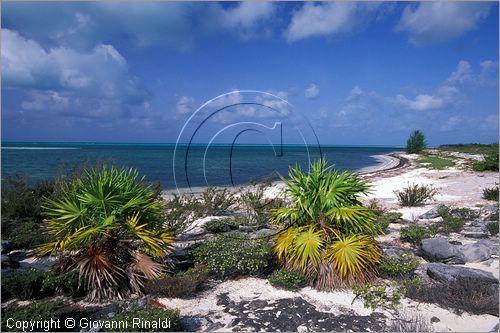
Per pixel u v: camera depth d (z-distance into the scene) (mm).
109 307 5449
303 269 6359
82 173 9414
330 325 4977
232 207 13852
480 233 9797
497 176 23516
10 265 7219
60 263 6285
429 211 12336
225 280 6672
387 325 5004
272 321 5086
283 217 7207
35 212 10414
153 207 6637
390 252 7613
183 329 4891
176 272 6703
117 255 6113
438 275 6465
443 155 46719
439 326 4973
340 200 6863
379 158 59781
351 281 6145
